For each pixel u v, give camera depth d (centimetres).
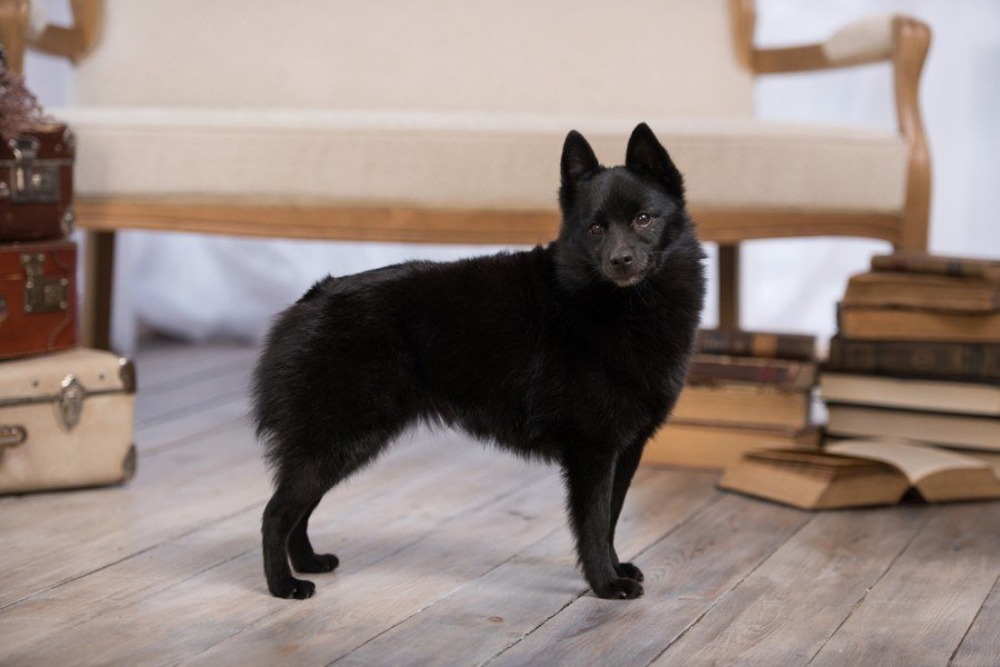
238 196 411
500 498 353
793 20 594
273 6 514
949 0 571
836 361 382
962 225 582
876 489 345
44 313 361
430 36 516
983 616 260
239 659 234
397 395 270
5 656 234
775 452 361
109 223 416
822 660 236
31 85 568
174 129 409
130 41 511
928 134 580
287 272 612
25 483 346
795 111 600
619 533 320
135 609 261
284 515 269
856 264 600
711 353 392
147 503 344
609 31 515
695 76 512
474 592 275
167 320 614
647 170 280
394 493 357
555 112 513
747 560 298
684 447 388
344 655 237
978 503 349
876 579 284
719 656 238
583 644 244
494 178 406
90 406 351
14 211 358
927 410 371
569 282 271
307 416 265
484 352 271
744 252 608
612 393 267
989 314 360
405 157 405
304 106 512
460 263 281
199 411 466
